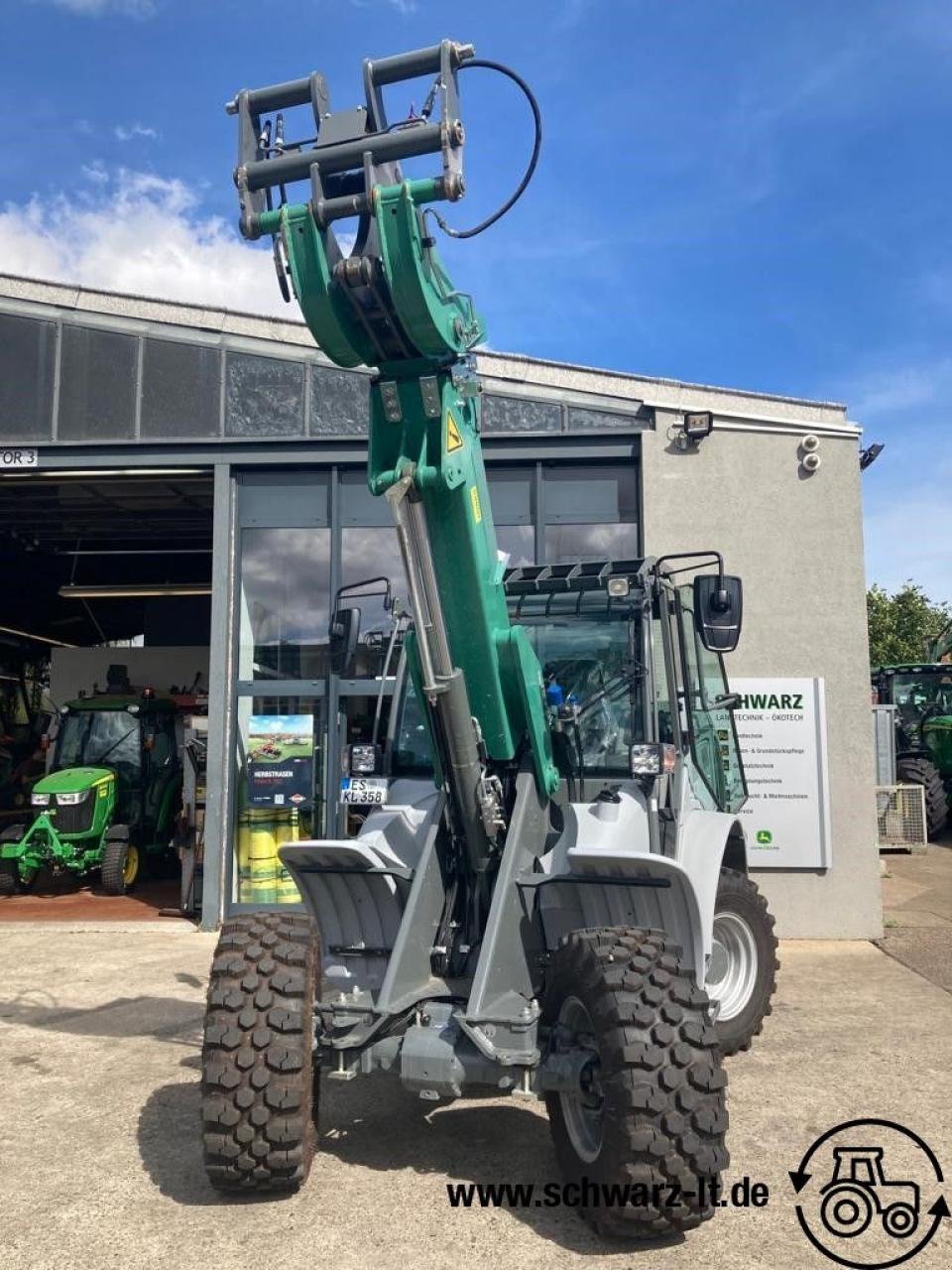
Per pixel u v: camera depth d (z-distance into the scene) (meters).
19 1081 5.34
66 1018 6.56
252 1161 3.77
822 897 8.72
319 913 4.82
